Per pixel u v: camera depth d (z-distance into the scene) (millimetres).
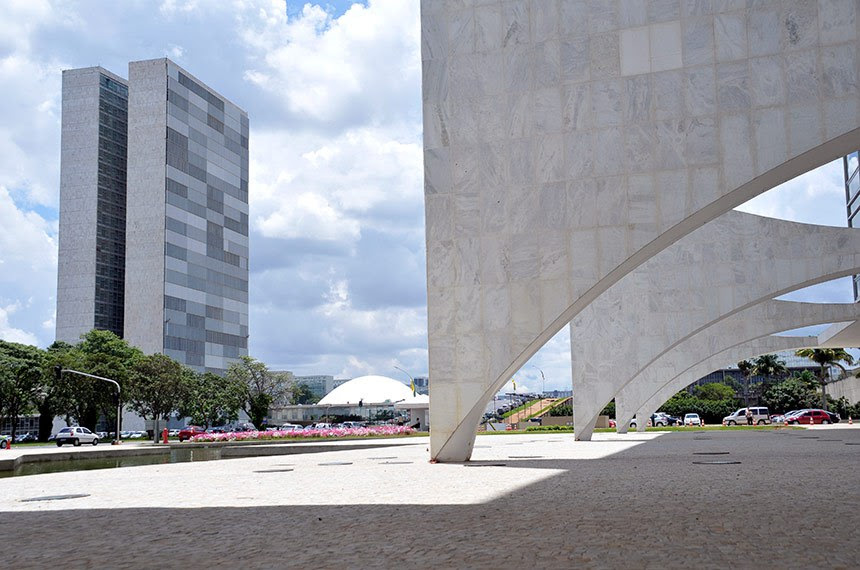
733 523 7391
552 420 63406
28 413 67188
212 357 102000
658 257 32094
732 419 60062
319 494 10914
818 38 14344
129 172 95438
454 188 17000
